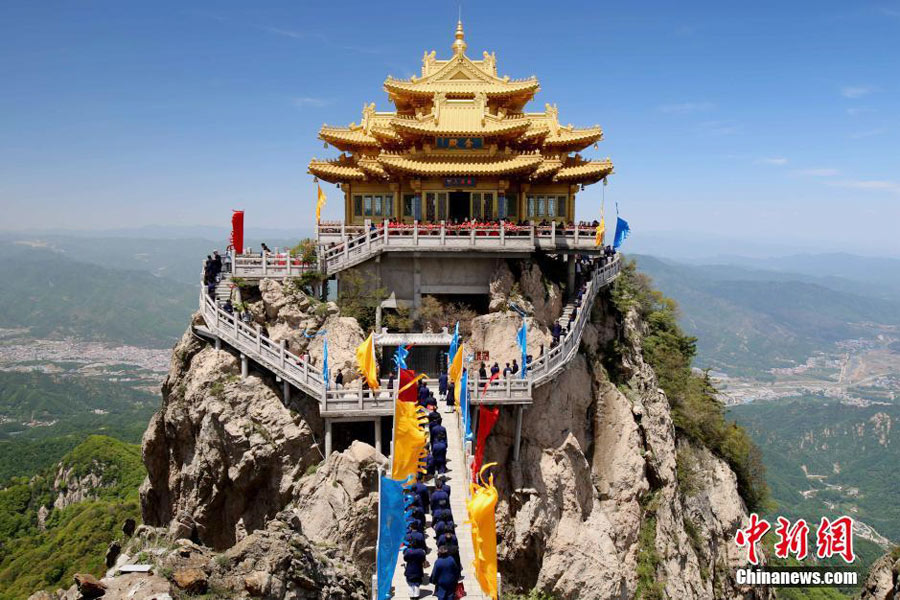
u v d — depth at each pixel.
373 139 55.06
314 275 47.03
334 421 38.84
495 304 48.75
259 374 41.81
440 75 57.75
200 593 21.53
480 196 51.38
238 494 40.88
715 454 68.12
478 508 23.39
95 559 67.56
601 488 49.59
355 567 28.28
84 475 106.12
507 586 41.47
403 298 50.03
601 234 49.44
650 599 46.38
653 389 58.03
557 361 43.88
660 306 77.38
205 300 43.94
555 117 57.59
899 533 199.88
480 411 40.12
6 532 94.94
